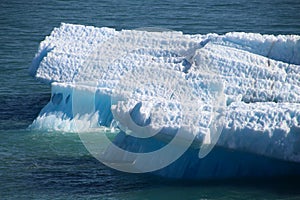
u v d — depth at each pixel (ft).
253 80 269.03
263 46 287.48
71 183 242.58
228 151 231.91
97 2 621.72
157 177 241.35
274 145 224.94
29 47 439.63
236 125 227.40
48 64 312.09
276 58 285.23
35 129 292.20
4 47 438.81
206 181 236.43
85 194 234.58
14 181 245.65
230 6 613.11
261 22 540.52
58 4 612.70
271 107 232.73
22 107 321.73
